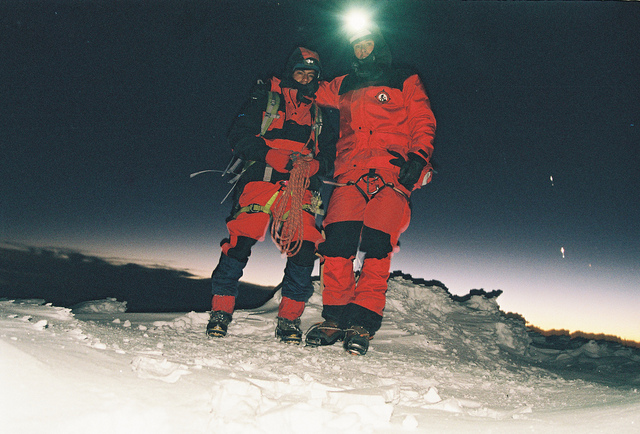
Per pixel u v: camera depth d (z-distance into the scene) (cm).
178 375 158
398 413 163
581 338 596
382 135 309
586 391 242
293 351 277
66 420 117
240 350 261
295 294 311
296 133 306
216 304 306
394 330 388
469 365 320
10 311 249
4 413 115
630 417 156
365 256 303
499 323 491
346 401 154
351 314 294
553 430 150
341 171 314
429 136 306
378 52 321
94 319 341
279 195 302
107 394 132
